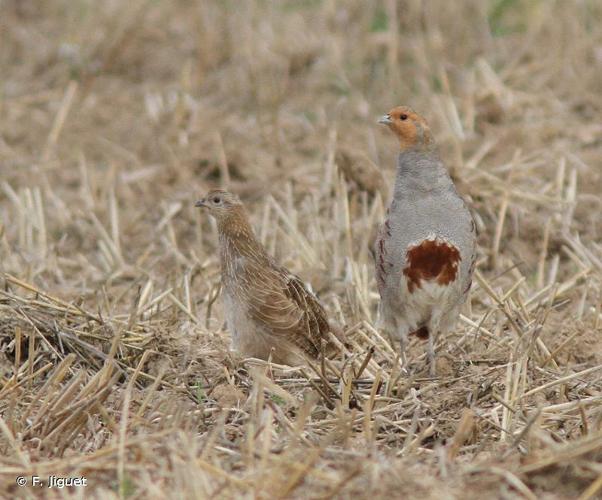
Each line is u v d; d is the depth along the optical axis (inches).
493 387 386.9
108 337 423.8
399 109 426.3
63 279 546.3
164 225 599.5
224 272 441.1
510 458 319.6
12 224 604.1
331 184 610.5
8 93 765.9
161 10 865.5
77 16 855.1
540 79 739.4
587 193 604.4
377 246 439.5
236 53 787.4
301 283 444.1
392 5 767.1
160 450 323.3
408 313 433.4
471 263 433.4
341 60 775.7
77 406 353.4
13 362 420.5
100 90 772.0
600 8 808.9
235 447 335.6
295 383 399.9
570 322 463.8
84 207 620.4
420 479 305.4
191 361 412.5
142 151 684.7
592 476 303.1
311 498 294.0
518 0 828.0
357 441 347.9
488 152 654.5
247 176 645.3
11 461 323.3
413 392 384.5
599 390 390.3
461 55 768.9
